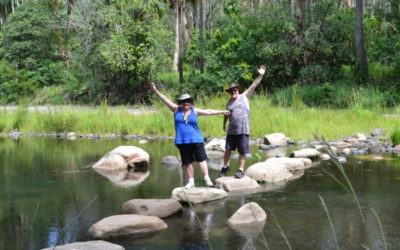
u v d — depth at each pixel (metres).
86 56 26.14
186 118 5.85
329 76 21.97
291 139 11.51
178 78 28.89
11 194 5.91
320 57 22.97
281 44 22.25
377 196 5.36
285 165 7.27
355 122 13.35
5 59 33.97
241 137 6.32
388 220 4.37
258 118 13.45
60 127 15.34
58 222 4.58
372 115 14.05
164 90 25.16
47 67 33.31
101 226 4.14
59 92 30.12
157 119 14.59
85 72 26.75
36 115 16.80
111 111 16.73
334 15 22.86
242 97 6.41
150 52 23.91
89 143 12.19
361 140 10.59
